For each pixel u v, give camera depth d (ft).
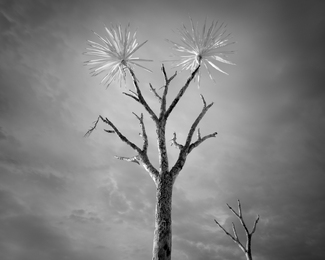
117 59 17.29
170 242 11.18
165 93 16.55
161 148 14.16
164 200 12.14
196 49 17.57
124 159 14.94
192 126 15.58
